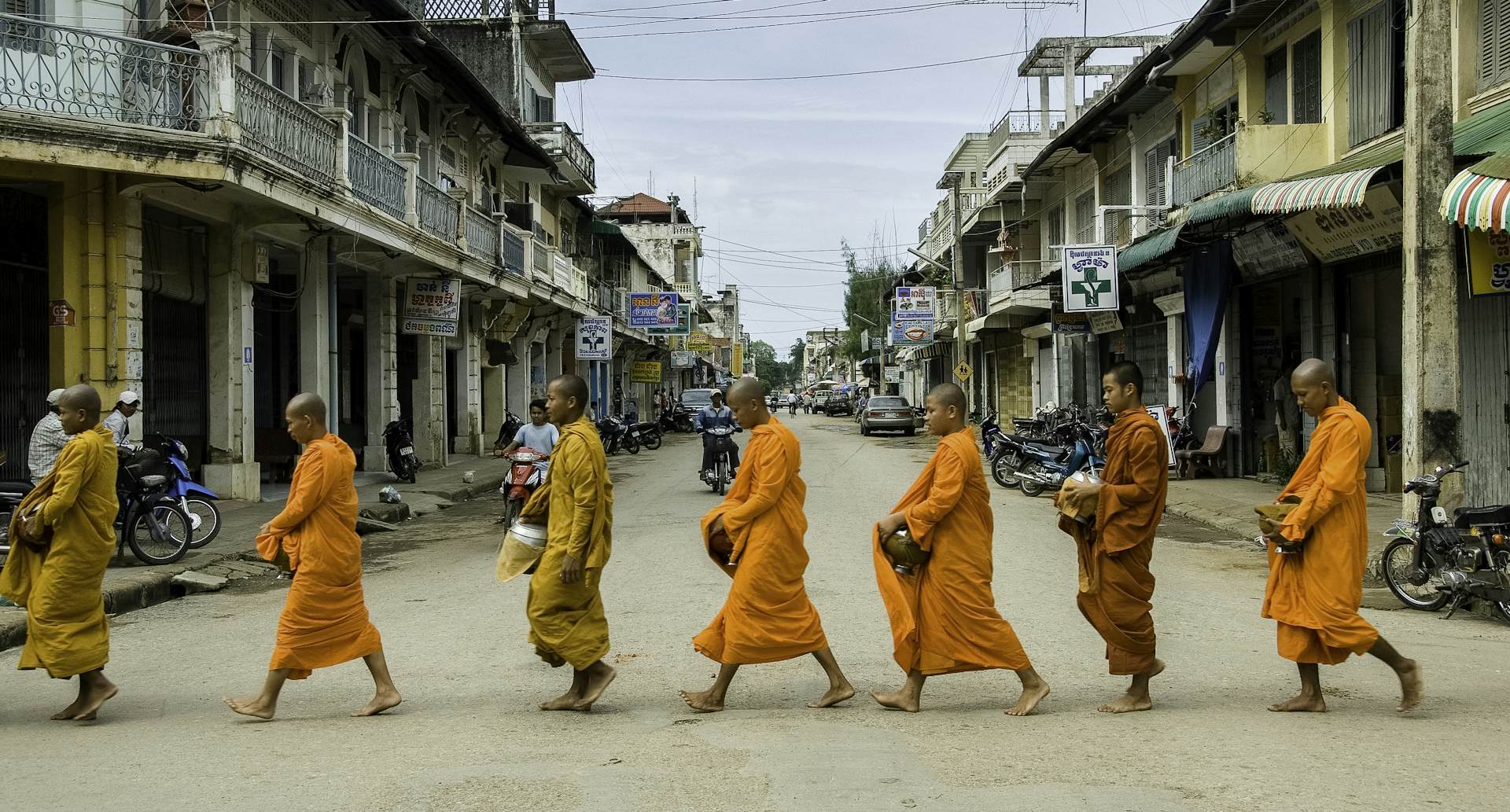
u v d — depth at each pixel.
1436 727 4.95
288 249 17.23
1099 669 6.27
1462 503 9.01
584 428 5.45
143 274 13.56
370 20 17.97
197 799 4.14
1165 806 3.89
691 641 7.09
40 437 9.78
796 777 4.29
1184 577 9.74
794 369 191.12
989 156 37.88
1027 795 4.03
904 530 5.41
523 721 5.28
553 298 29.25
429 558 11.56
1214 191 17.39
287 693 5.96
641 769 4.43
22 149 10.73
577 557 5.26
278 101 13.28
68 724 5.39
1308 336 15.93
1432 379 9.04
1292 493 5.32
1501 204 8.03
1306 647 5.18
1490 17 12.24
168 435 14.33
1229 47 18.41
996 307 32.06
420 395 23.28
